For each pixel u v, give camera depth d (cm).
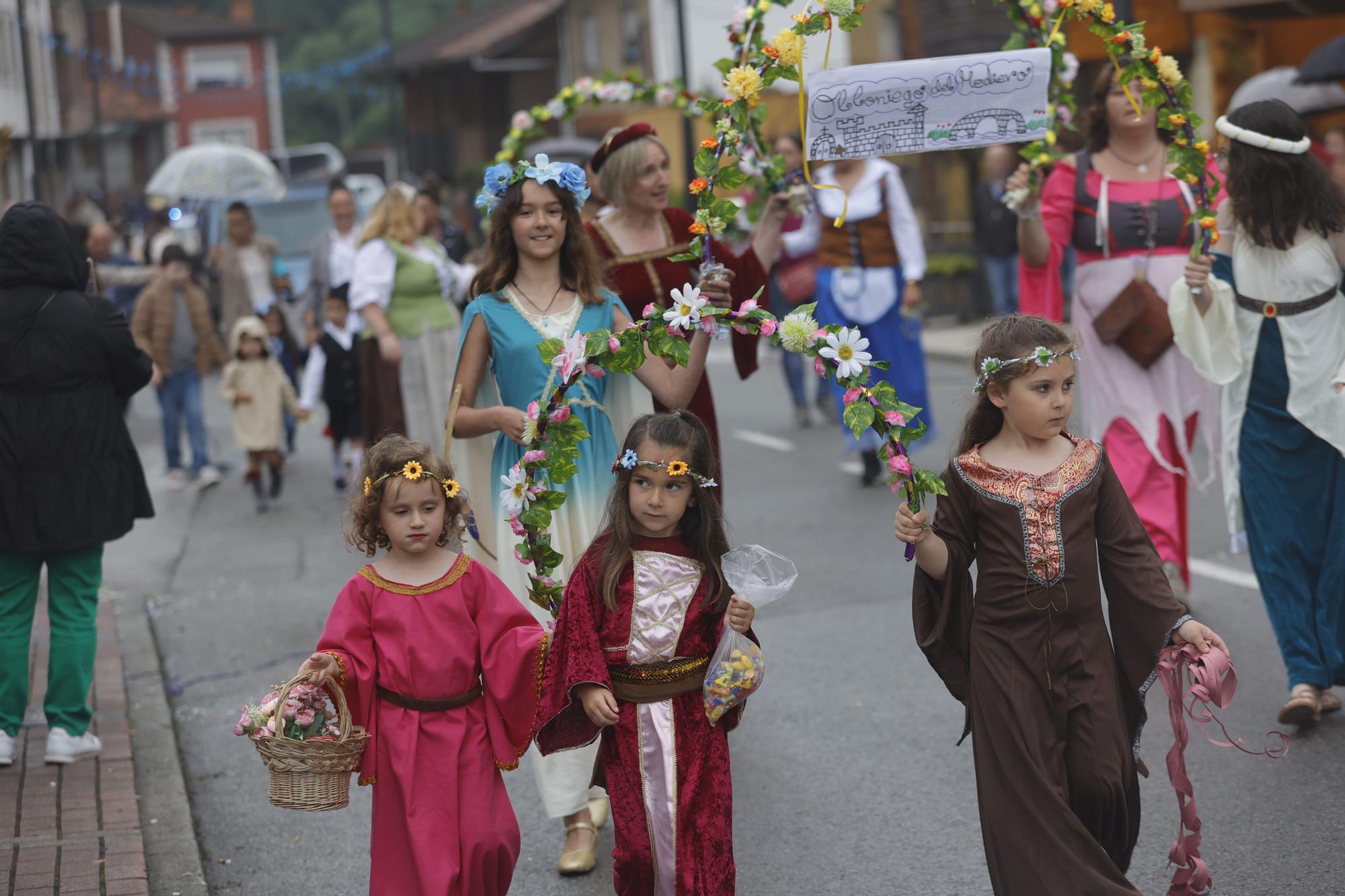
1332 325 624
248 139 7825
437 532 434
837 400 1222
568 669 432
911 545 423
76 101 5759
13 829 557
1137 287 754
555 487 553
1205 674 405
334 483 1391
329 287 1442
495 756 438
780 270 1416
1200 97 2116
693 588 443
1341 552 611
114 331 633
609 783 444
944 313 2419
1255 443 634
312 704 424
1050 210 778
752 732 668
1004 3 764
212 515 1282
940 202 2691
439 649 430
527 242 552
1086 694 415
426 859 416
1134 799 423
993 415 432
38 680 755
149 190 2645
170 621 925
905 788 595
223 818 605
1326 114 1498
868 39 2956
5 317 618
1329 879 490
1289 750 601
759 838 554
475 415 545
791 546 1012
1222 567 892
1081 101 2247
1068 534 415
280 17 8744
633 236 645
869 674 738
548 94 5462
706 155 540
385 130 8400
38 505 615
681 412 450
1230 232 643
